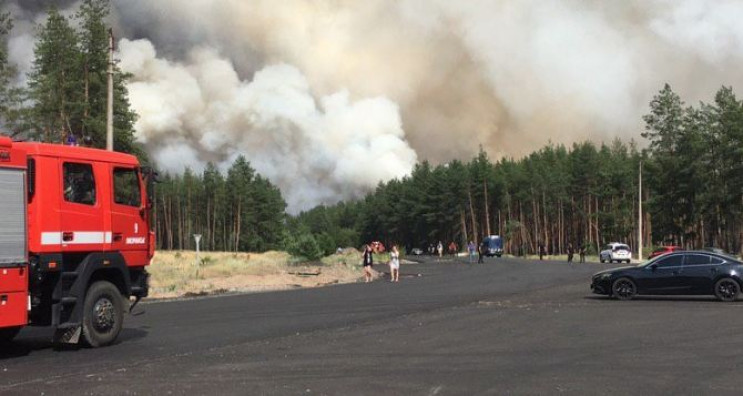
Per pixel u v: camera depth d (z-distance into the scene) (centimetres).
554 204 13650
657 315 1744
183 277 3734
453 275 4234
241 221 15712
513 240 14512
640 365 1035
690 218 8681
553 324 1566
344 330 1515
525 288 2852
